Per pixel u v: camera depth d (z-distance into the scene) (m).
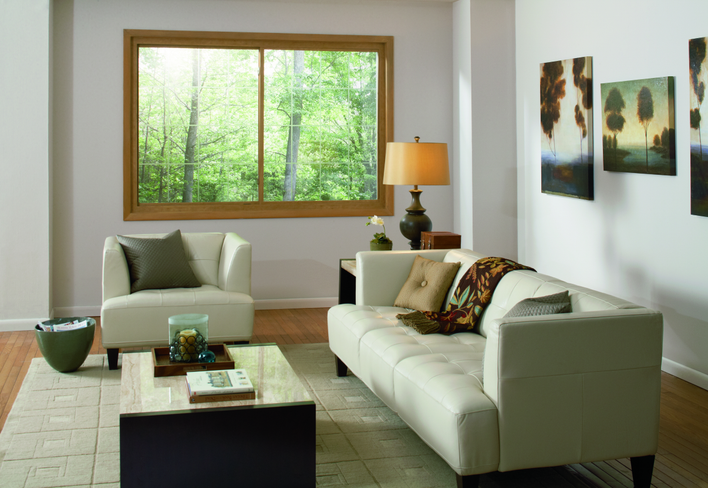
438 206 6.42
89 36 5.72
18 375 4.21
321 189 6.34
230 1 5.93
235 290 4.62
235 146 6.15
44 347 4.09
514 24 5.99
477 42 5.94
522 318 2.57
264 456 2.62
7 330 5.43
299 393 2.77
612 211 4.66
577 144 4.98
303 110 6.24
